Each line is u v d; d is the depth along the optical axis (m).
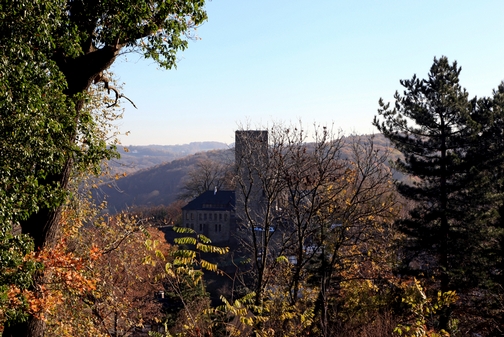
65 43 8.78
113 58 10.00
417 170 25.23
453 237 23.83
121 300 17.55
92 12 9.55
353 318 17.38
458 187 24.53
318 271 19.17
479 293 23.70
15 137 7.52
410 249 24.47
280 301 10.66
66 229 15.95
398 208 21.67
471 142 24.97
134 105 11.78
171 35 10.79
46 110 8.06
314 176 17.09
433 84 25.95
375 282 21.00
